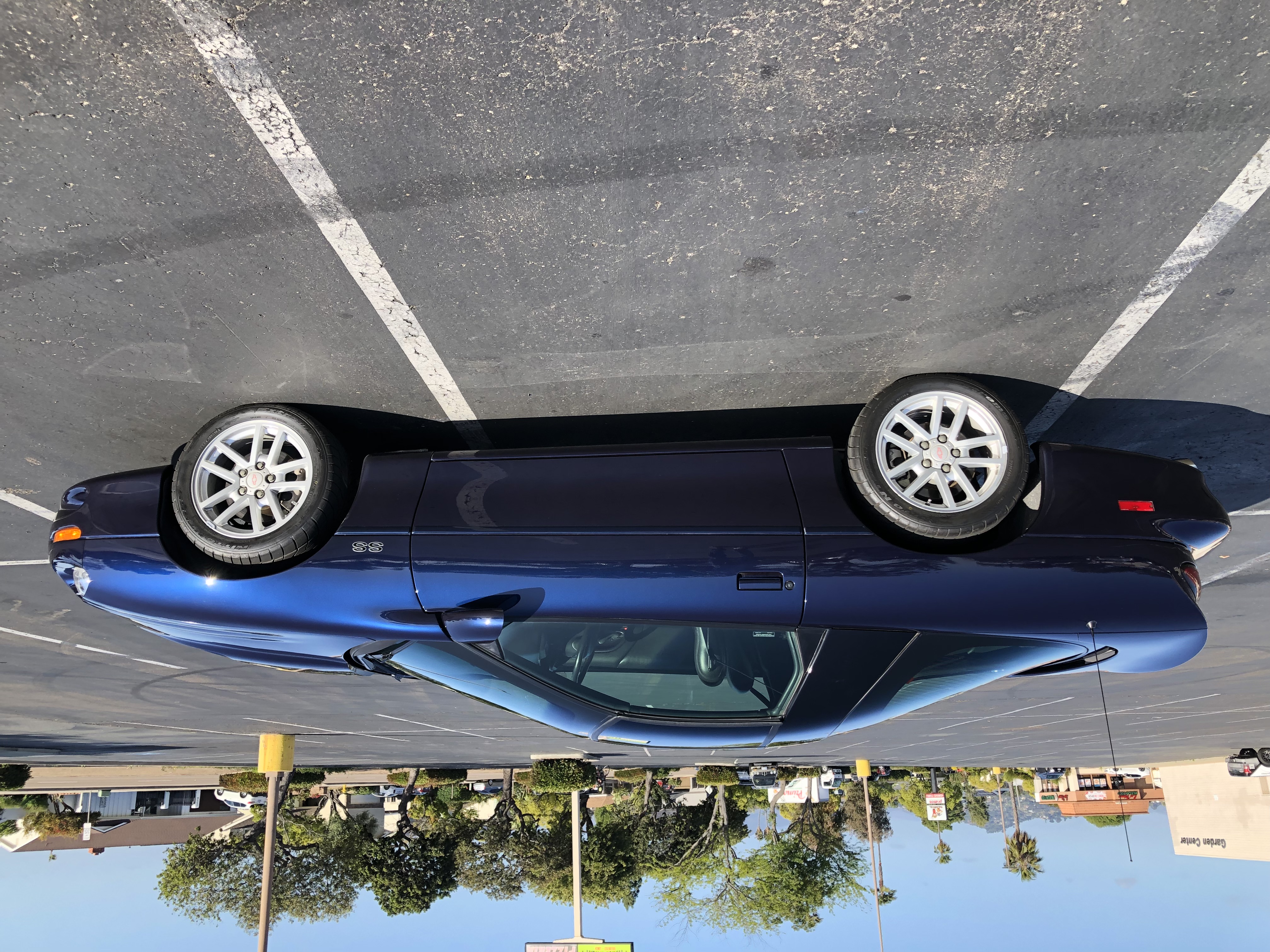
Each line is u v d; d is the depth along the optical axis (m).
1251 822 28.45
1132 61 2.72
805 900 45.47
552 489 3.74
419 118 2.85
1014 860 89.12
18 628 7.04
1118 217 3.23
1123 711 12.60
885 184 3.08
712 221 3.21
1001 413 3.57
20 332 3.65
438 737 14.73
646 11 2.60
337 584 3.69
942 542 3.68
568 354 3.86
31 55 2.65
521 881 38.56
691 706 4.04
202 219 3.15
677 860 42.62
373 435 4.43
